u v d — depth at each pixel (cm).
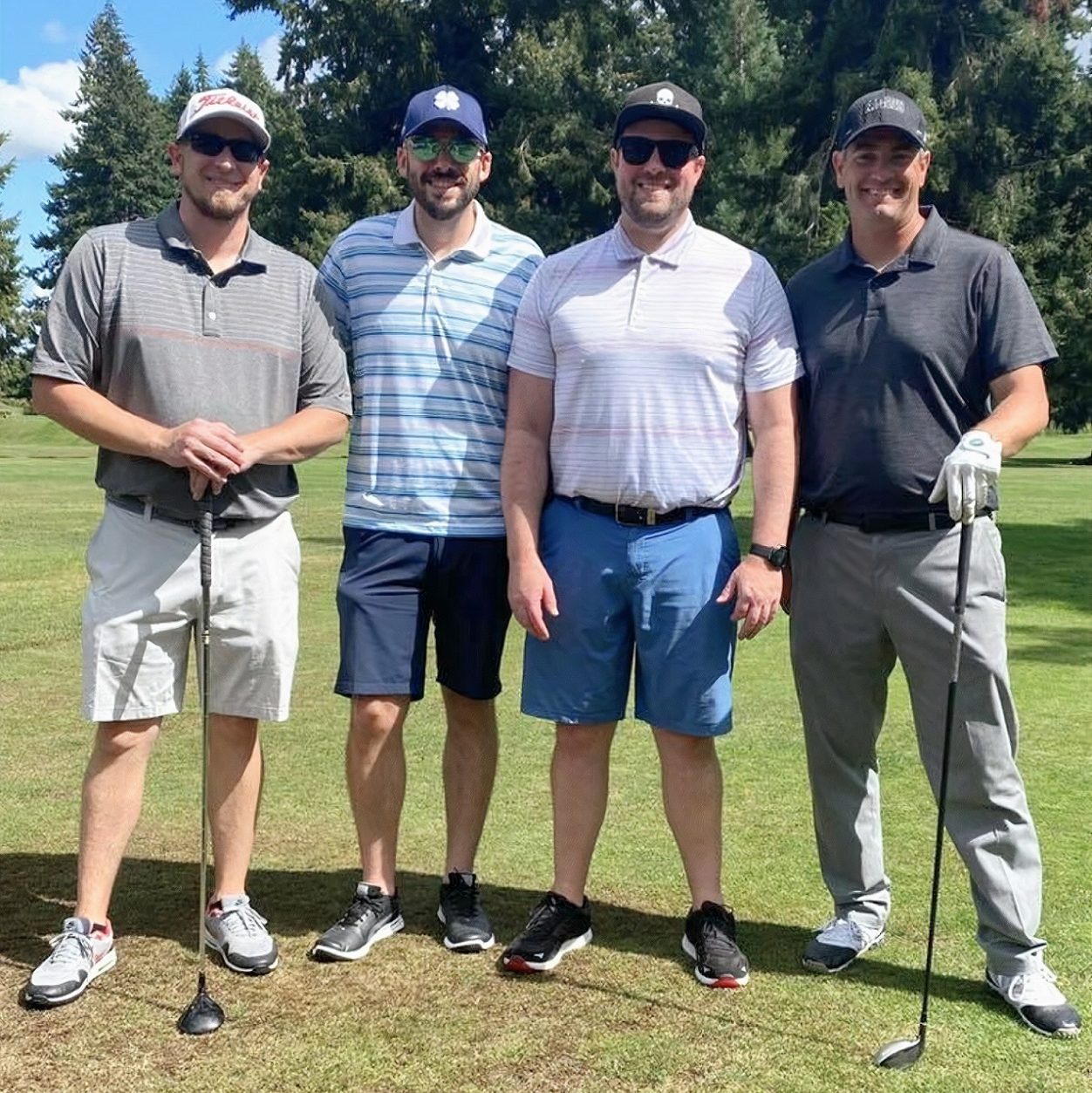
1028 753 550
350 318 376
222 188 331
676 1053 294
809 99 2898
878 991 328
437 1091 278
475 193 376
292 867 412
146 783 495
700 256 340
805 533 347
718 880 351
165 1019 309
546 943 338
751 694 666
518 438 355
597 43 4044
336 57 4119
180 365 333
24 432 4800
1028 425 314
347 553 371
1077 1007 318
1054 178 2714
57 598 962
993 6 2681
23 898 380
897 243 329
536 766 527
